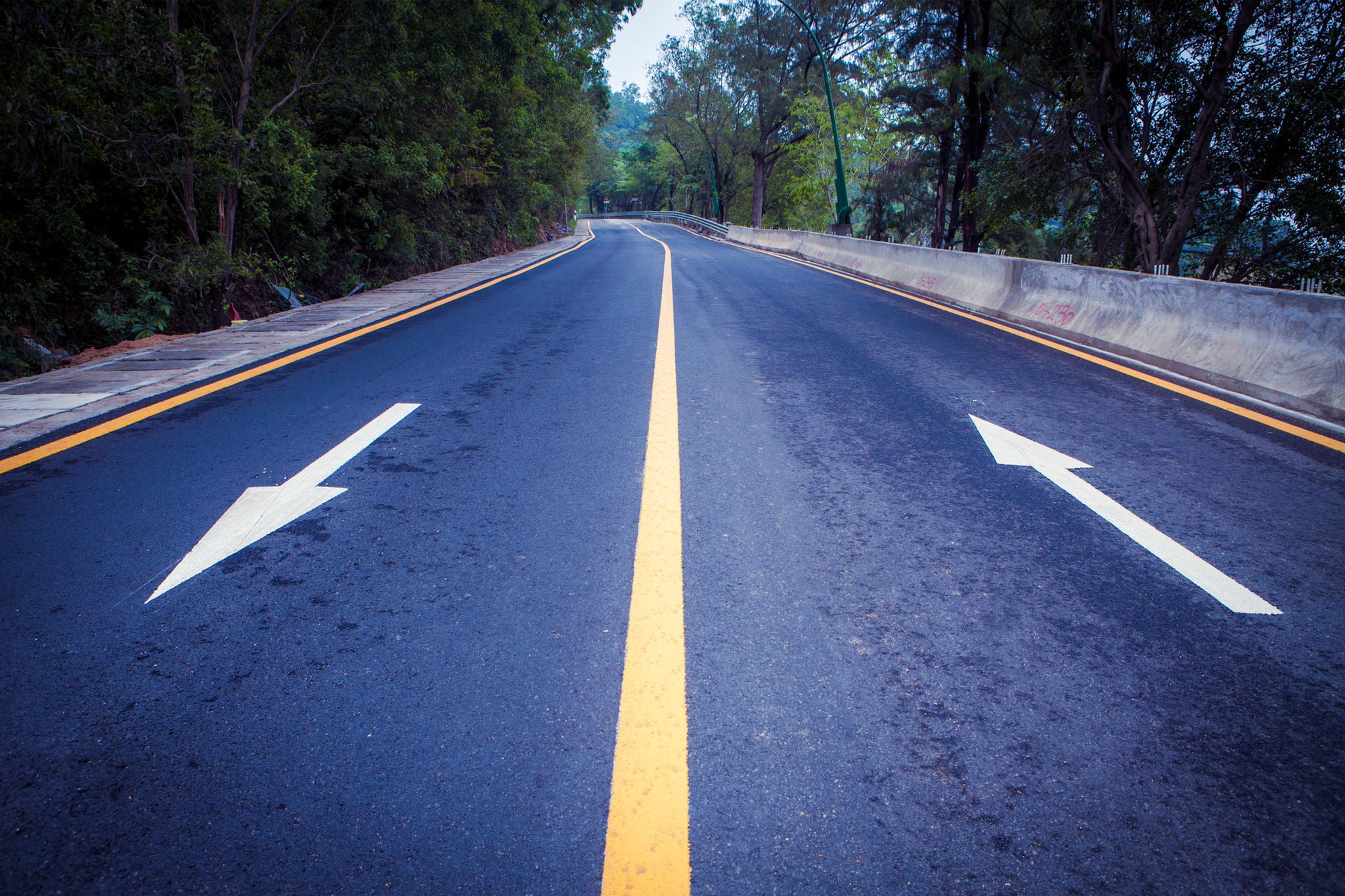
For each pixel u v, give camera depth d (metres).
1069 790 1.94
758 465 4.43
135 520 3.64
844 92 43.81
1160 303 7.64
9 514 3.72
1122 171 16.03
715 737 2.14
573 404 5.83
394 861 1.73
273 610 2.82
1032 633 2.66
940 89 30.53
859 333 9.27
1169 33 16.03
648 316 10.63
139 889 1.66
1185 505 3.82
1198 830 1.82
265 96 12.83
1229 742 2.12
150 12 10.25
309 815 1.87
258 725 2.19
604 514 3.70
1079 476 4.25
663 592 2.94
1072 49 17.38
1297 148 15.53
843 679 2.40
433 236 22.36
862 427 5.21
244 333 9.30
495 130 27.11
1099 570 3.13
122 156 10.18
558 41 38.78
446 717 2.22
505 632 2.66
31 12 8.46
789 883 1.67
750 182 76.94
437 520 3.64
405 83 16.67
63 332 10.48
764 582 3.02
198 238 11.53
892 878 1.69
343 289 17.28
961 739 2.13
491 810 1.88
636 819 1.86
